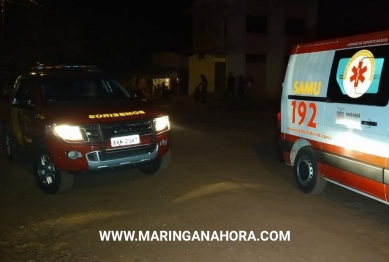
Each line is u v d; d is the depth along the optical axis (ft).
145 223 17.69
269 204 19.75
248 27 96.02
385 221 17.69
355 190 18.04
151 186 22.79
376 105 16.49
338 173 18.74
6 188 23.08
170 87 105.60
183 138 38.04
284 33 99.14
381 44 16.70
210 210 19.03
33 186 23.41
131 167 21.97
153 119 22.08
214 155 30.42
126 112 21.75
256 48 97.14
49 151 20.77
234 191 21.72
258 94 98.99
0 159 30.58
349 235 16.28
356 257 14.49
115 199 20.81
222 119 53.57
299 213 18.57
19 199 21.12
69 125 20.25
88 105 22.76
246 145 34.42
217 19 96.63
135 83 100.83
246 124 48.19
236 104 78.59
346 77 18.33
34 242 16.03
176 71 105.91
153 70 104.58
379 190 16.44
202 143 35.40
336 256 14.58
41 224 17.78
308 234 16.38
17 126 25.59
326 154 19.40
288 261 14.25
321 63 20.07
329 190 21.89
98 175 25.08
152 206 19.70
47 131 20.79
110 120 20.85
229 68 95.25
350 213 18.58
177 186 22.72
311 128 20.53
